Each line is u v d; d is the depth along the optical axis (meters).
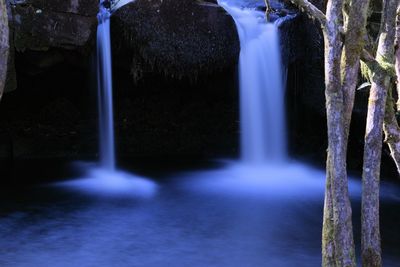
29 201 8.43
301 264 5.81
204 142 12.27
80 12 8.23
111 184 9.65
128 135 11.95
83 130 11.61
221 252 6.21
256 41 9.98
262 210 8.08
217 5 9.37
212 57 9.45
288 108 10.99
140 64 9.34
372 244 3.33
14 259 5.92
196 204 8.37
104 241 6.59
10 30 7.80
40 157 11.41
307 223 7.44
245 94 10.26
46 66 8.78
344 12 3.62
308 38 10.21
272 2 10.72
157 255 6.10
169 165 11.36
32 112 11.32
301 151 11.42
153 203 8.41
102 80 9.24
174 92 11.73
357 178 10.02
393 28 3.48
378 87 3.37
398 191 9.23
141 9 8.88
